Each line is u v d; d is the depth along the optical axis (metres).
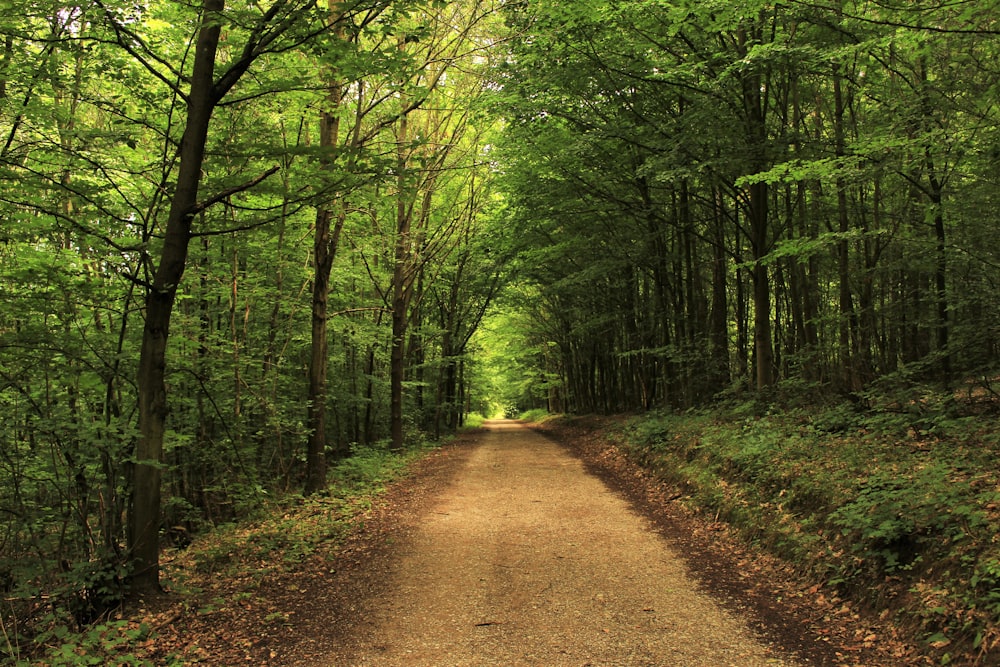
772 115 14.52
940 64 9.77
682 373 17.55
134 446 5.99
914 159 9.55
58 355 6.71
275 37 5.85
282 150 6.66
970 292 9.48
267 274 12.76
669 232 18.08
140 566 5.72
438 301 26.97
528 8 11.66
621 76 12.34
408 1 6.01
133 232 7.49
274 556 7.20
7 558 6.14
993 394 8.28
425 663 4.36
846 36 10.48
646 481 11.41
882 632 4.42
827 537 5.89
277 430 11.57
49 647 4.71
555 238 19.33
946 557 4.59
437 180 17.30
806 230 14.53
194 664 4.42
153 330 5.82
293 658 4.50
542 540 7.60
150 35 7.59
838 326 13.95
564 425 28.56
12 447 6.59
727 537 7.28
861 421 8.78
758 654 4.27
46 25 6.31
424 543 7.65
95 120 9.02
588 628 4.85
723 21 8.99
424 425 29.30
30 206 6.03
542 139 14.02
